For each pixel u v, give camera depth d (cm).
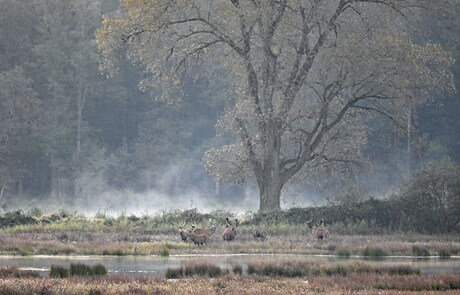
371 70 13162
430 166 12356
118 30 13325
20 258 8294
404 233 11588
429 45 13650
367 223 11819
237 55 13762
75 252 8719
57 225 11662
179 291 5412
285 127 13650
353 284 5947
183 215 12356
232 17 12962
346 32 13412
